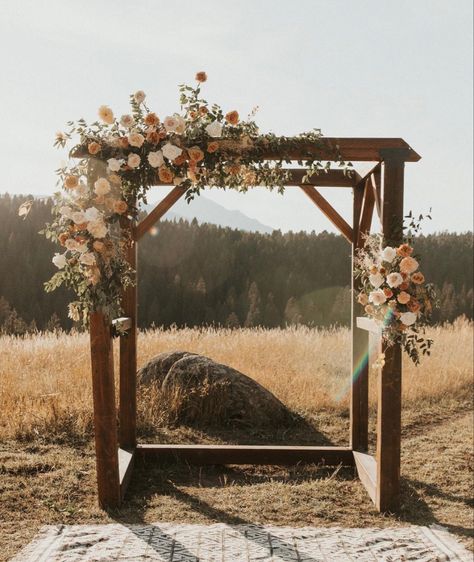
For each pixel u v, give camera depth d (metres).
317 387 9.74
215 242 63.12
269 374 10.37
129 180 5.21
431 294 5.14
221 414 8.31
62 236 5.02
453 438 7.71
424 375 10.72
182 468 6.45
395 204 5.24
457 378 10.74
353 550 4.31
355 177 6.59
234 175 5.48
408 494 5.68
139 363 10.94
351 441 6.66
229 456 6.53
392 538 4.57
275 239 64.50
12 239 55.03
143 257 60.84
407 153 5.24
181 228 63.34
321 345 12.95
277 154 5.29
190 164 5.16
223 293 61.28
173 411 8.21
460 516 5.13
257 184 5.48
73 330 13.32
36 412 7.48
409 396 9.72
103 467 5.18
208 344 12.68
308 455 6.59
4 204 56.91
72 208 5.08
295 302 59.34
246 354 11.84
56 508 5.12
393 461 5.22
